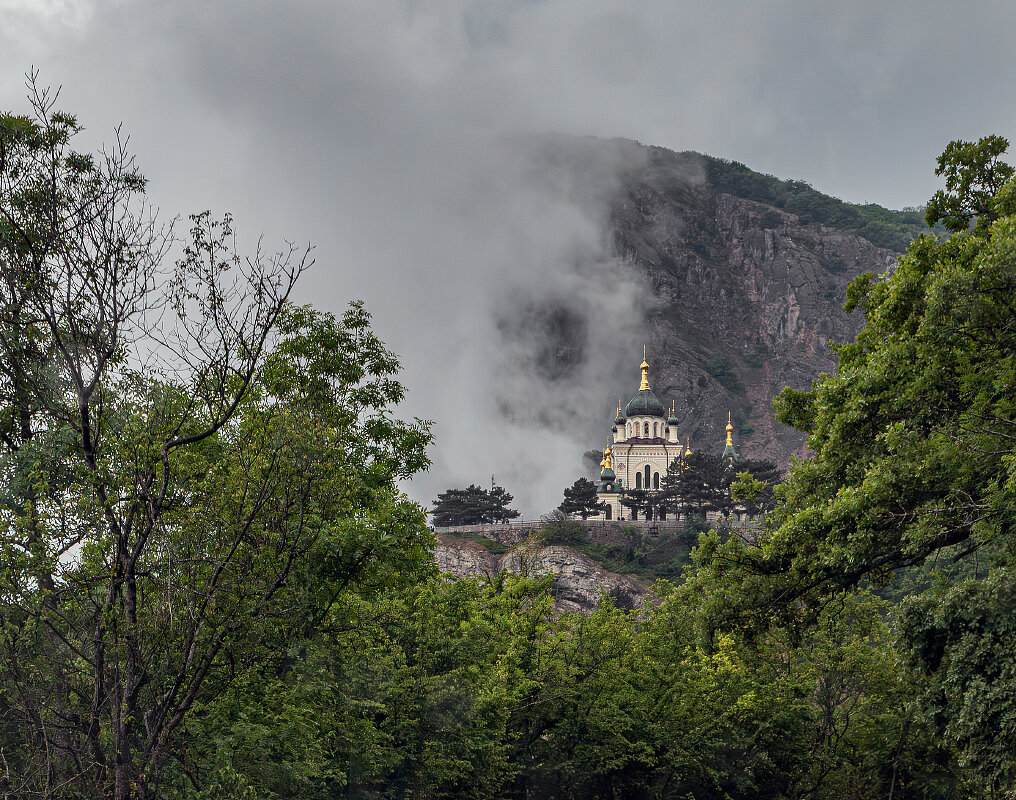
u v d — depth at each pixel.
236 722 30.95
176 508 29.11
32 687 26.39
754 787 61.47
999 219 39.69
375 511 41.91
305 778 33.97
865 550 40.75
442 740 46.19
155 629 27.16
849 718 66.94
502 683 52.12
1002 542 37.97
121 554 27.05
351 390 44.53
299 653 35.72
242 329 28.33
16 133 26.70
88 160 27.27
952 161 47.69
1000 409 39.25
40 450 27.11
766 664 65.44
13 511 27.50
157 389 29.22
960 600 36.47
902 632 38.75
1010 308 37.78
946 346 38.59
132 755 27.53
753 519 54.12
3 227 26.19
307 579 32.56
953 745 37.88
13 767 26.00
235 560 28.84
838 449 43.84
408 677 45.78
